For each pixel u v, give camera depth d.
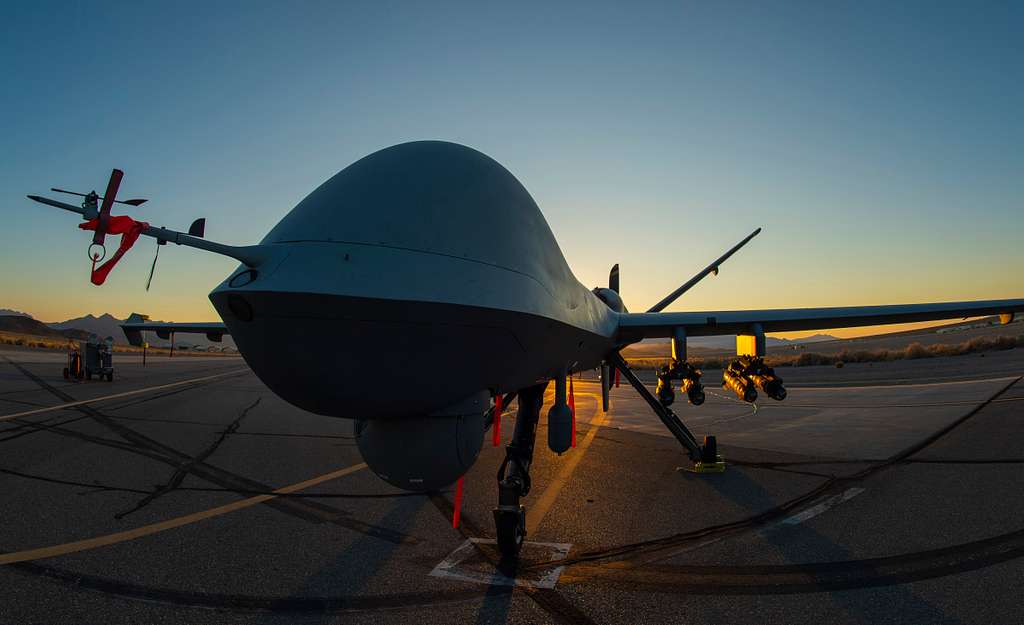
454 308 3.02
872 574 3.76
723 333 7.82
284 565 4.05
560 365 5.18
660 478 6.92
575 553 4.31
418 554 4.30
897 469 6.98
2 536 4.60
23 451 8.15
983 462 7.08
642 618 3.20
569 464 7.82
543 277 4.07
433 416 3.69
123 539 4.56
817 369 31.41
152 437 9.70
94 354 21.20
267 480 6.76
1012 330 61.53
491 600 3.46
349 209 3.25
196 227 3.39
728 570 3.91
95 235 3.05
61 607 3.32
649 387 24.73
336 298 2.78
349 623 3.16
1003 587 3.46
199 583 3.71
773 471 7.20
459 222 3.47
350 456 8.36
